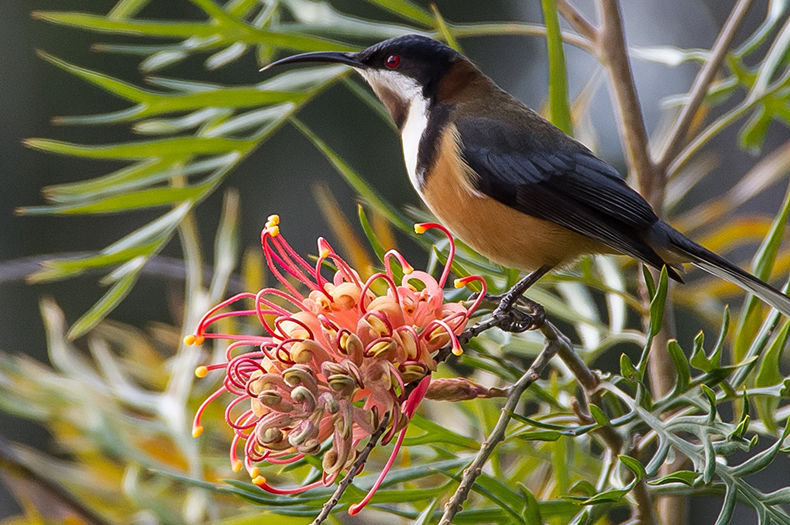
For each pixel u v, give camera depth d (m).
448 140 7.48
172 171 7.15
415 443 5.55
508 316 5.50
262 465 5.14
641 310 6.57
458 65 7.84
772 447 4.73
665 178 7.19
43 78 14.84
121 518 7.50
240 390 4.37
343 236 7.36
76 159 14.95
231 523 5.68
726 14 15.88
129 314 13.73
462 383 4.82
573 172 7.26
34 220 14.84
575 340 11.41
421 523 5.30
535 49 14.96
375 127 14.27
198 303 7.64
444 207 7.56
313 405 4.07
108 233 15.07
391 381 4.20
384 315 4.27
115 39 14.86
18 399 7.63
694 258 6.83
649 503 5.25
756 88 7.25
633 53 8.13
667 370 6.71
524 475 6.52
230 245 7.68
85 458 7.73
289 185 14.39
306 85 7.54
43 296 13.98
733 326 8.01
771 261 6.02
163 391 8.16
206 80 14.29
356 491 5.16
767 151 15.16
